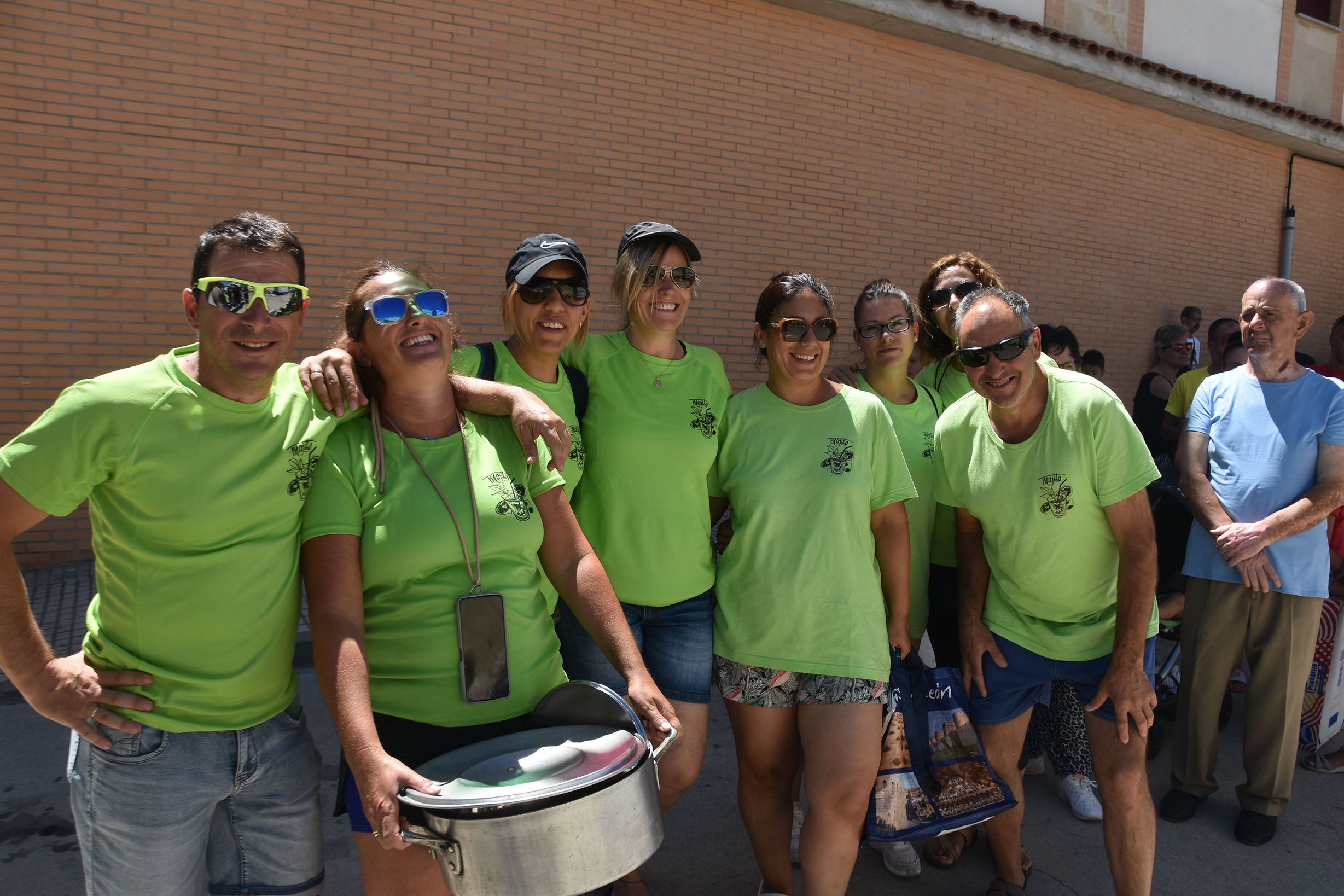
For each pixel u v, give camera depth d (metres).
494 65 6.32
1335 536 3.89
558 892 1.56
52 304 5.27
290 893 2.00
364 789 1.62
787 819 2.71
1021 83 8.73
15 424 5.24
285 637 1.91
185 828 1.83
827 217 7.81
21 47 5.07
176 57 5.42
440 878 1.86
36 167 5.16
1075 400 2.49
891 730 2.52
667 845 3.21
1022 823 3.29
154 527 1.74
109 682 1.77
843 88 7.75
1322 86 10.69
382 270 2.02
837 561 2.50
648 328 2.70
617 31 6.74
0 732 3.83
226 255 1.75
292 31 5.70
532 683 2.00
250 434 1.80
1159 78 9.16
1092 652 2.60
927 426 3.13
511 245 6.50
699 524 2.67
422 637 1.90
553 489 2.14
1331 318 11.75
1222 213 10.41
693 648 2.64
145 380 1.76
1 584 1.70
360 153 5.95
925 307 3.49
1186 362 7.24
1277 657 3.25
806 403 2.68
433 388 1.99
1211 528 3.32
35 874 2.88
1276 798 3.29
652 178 6.99
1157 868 3.12
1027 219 8.94
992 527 2.64
